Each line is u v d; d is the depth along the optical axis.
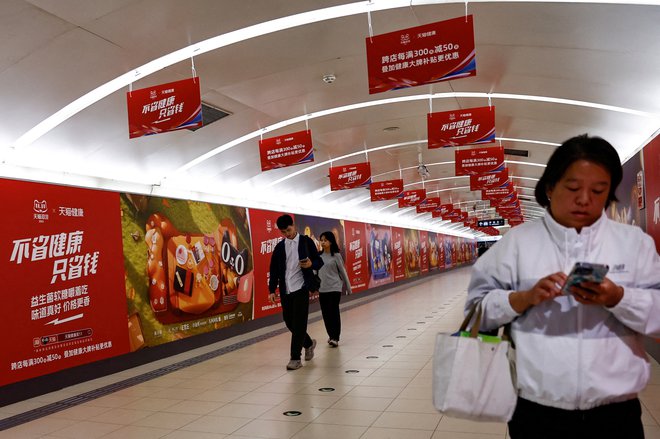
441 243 34.66
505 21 6.44
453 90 9.21
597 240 1.59
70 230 6.86
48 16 5.15
